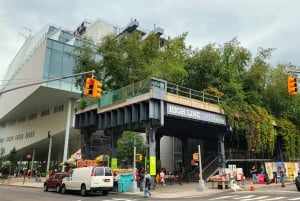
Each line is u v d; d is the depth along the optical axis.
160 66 36.41
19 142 74.62
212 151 45.06
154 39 39.62
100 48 37.50
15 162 66.75
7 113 73.00
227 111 32.53
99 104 32.47
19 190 28.12
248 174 41.12
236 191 24.45
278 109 42.88
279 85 42.06
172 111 26.95
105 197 20.70
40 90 51.19
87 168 22.52
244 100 38.28
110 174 22.73
